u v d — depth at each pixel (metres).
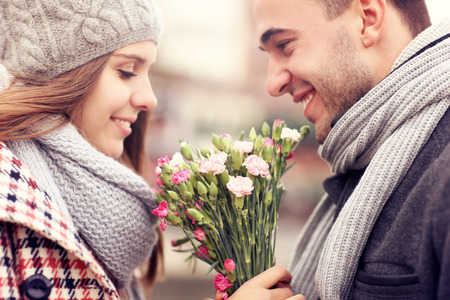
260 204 1.14
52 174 1.14
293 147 1.17
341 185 1.22
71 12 1.16
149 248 1.21
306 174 5.91
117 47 1.18
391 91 1.11
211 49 7.37
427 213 1.02
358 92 1.16
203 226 1.12
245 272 1.13
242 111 6.47
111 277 1.19
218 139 1.15
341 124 1.14
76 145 1.14
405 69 1.11
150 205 1.20
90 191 1.14
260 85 7.67
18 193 1.06
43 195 1.08
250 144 1.13
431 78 1.08
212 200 1.10
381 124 1.11
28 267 1.07
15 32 1.17
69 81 1.16
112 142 1.22
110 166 1.16
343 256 1.09
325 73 1.17
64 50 1.16
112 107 1.19
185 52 6.96
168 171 1.13
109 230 1.14
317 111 1.20
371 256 1.08
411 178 1.08
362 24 1.15
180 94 6.27
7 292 1.04
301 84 1.20
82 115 1.18
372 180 1.09
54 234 1.06
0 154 1.08
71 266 1.10
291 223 5.59
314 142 5.96
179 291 3.46
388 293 1.05
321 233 1.26
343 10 1.15
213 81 7.16
